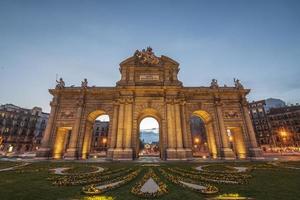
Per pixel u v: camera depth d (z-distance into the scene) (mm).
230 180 15516
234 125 43500
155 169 22906
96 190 11703
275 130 93438
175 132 39781
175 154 37344
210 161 34438
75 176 17359
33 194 11305
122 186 13586
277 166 24953
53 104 43781
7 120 87875
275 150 82688
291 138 88000
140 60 46250
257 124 99500
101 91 44219
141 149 119062
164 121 41250
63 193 11500
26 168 23828
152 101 42875
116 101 43156
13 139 89188
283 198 10445
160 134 43188
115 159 36594
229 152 39531
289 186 13383
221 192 11750
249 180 15695
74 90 44719
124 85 42812
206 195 11109
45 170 21859
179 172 19781
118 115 41969
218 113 43344
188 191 12078
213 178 16500
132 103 41969
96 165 27578
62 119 43188
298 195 11016
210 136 45219
